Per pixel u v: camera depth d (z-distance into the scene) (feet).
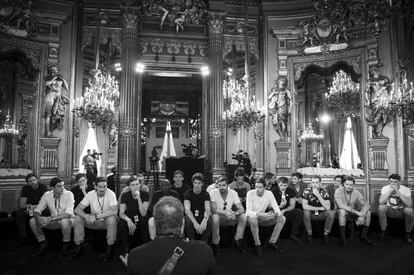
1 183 31.37
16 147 39.70
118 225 20.76
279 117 37.91
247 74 36.32
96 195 21.17
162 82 57.31
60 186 21.24
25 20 33.63
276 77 38.73
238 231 21.58
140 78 38.78
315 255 20.65
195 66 39.83
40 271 17.61
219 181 22.06
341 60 37.01
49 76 34.60
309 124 46.68
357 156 43.34
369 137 34.88
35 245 22.85
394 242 23.73
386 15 29.22
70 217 21.01
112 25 37.60
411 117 31.50
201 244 7.13
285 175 37.32
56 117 34.55
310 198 24.48
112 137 46.34
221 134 37.65
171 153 46.57
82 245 20.62
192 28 40.04
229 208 21.97
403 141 32.68
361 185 34.88
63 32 35.86
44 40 34.76
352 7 35.58
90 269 17.99
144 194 21.17
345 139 44.45
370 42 35.37
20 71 41.45
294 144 37.70
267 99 38.52
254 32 40.16
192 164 31.50
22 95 41.68
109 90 34.35
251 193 22.30
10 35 32.91
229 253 21.16
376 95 34.37
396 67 33.60
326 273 17.34
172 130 57.82
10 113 40.42
